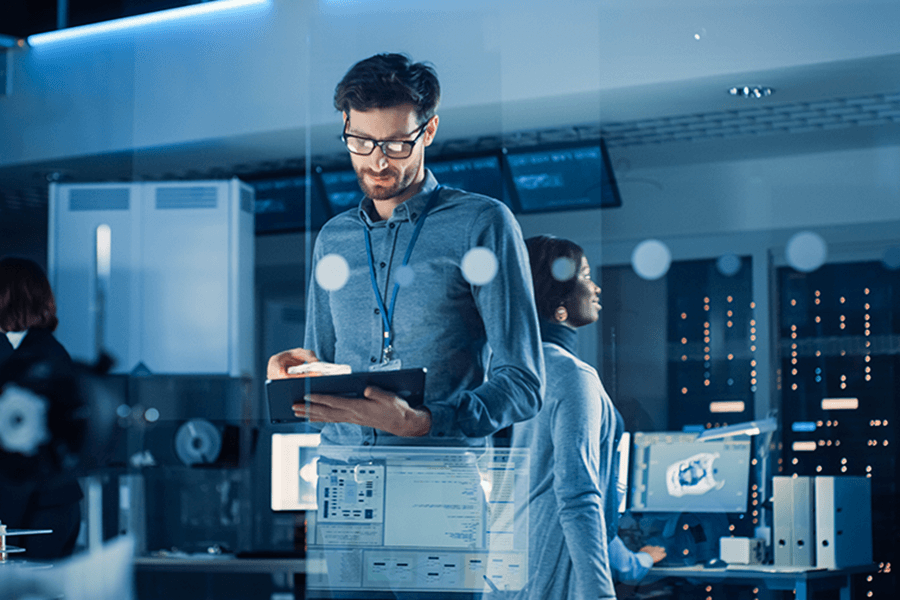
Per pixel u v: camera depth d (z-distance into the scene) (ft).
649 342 13.24
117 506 13.82
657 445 10.62
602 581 8.64
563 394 8.77
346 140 8.48
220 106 13.25
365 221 8.58
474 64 8.87
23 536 11.13
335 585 8.43
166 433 14.67
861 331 13.30
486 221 8.43
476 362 8.40
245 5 12.98
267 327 15.92
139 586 13.62
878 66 10.32
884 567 12.40
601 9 10.39
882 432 13.24
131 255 14.40
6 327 12.02
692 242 13.24
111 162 14.52
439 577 8.33
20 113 14.24
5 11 13.76
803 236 13.08
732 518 10.41
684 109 11.66
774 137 12.67
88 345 14.29
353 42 9.00
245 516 14.32
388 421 7.91
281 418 8.23
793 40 10.26
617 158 13.12
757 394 13.24
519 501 8.42
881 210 12.85
